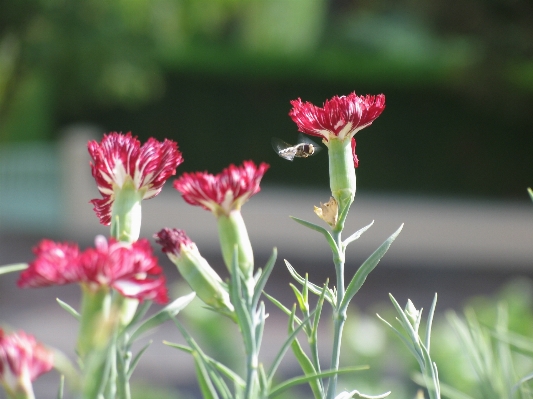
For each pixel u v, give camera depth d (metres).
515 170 14.27
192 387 6.41
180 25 12.07
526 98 13.45
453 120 14.31
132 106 14.41
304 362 1.00
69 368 0.79
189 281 0.98
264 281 0.94
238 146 14.67
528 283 11.62
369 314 9.95
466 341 1.34
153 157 0.99
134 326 0.99
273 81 14.52
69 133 14.08
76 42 10.19
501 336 1.25
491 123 14.24
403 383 2.91
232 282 0.90
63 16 9.92
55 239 12.28
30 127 13.55
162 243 1.01
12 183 12.45
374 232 12.72
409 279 11.61
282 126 14.61
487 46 12.84
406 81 14.26
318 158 14.47
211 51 14.42
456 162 14.38
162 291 0.76
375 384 2.87
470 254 12.63
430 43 15.02
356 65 14.38
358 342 2.96
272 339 7.64
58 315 8.66
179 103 14.58
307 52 14.56
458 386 2.16
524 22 12.62
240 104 14.63
